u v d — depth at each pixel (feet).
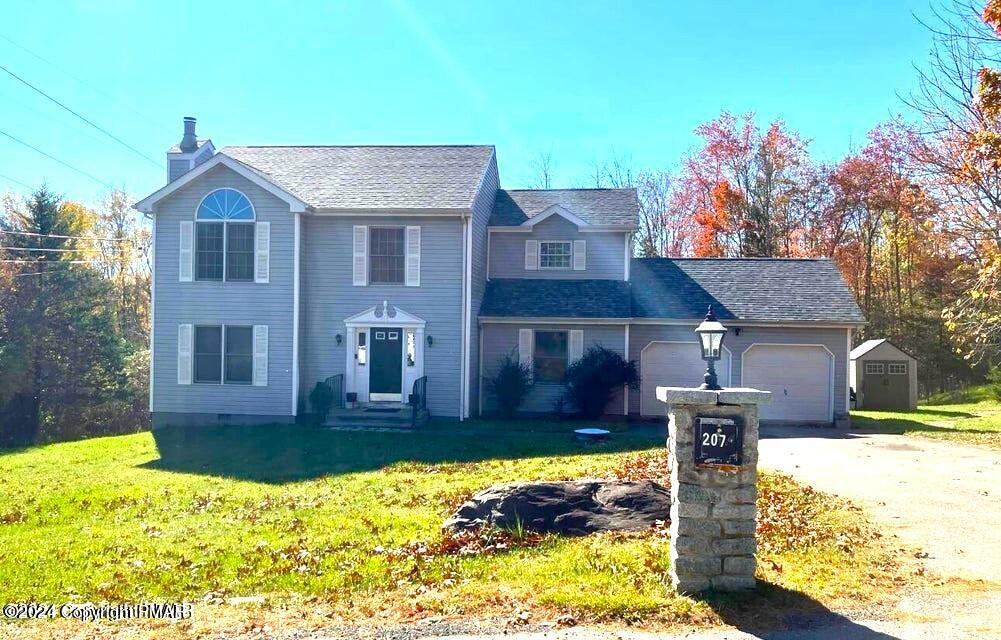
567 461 49.42
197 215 71.87
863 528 29.30
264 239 71.26
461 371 72.18
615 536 27.45
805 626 19.30
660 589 21.52
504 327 76.74
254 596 23.20
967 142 58.49
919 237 116.47
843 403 74.59
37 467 54.85
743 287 80.89
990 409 99.81
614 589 21.52
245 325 71.61
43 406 110.22
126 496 42.45
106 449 62.54
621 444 57.52
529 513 29.30
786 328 75.72
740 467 21.39
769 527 28.66
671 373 77.05
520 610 20.47
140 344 142.92
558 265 81.51
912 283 143.95
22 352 103.09
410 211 70.74
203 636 19.72
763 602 20.61
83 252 131.54
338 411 70.23
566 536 28.12
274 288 71.31
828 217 140.36
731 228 145.89
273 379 71.36
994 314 79.36
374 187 75.61
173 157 80.38
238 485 45.01
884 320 139.44
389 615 20.63
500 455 53.42
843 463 47.50
